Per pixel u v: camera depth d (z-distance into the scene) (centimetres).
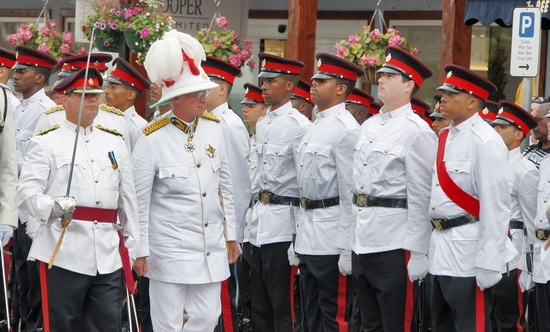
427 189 1102
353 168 1158
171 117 1090
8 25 2402
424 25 2069
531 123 1307
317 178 1216
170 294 1084
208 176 1093
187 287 1098
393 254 1119
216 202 1099
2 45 2406
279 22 2250
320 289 1229
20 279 1397
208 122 1115
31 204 984
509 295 1327
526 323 1371
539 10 1341
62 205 973
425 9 2062
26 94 1501
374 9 2122
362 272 1143
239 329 1397
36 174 1005
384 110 1141
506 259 1048
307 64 1703
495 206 1028
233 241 1127
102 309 1020
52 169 1013
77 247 1006
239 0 1848
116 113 1210
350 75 1228
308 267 1231
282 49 2264
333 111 1228
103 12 1688
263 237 1293
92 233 1012
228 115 1316
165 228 1080
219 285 1108
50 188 1016
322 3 2178
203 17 1828
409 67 1129
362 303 1166
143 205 1073
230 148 1293
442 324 1091
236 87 2219
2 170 1102
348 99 1493
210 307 1100
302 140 1249
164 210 1082
